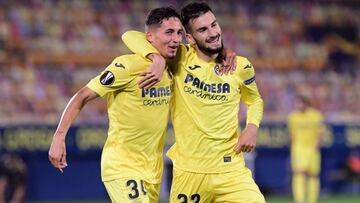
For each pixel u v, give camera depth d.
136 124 19.75
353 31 80.81
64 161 19.23
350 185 59.62
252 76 21.45
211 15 20.66
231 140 21.34
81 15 69.88
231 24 75.69
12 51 64.31
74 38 67.62
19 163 48.84
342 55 77.94
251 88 21.67
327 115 67.38
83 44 67.31
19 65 62.97
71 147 50.94
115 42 69.06
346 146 58.44
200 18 20.56
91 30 68.94
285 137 56.25
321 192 58.53
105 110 59.56
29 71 62.62
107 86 19.42
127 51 68.44
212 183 21.30
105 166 19.98
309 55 75.94
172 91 20.97
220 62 21.09
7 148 49.16
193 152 21.23
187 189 21.55
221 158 21.20
